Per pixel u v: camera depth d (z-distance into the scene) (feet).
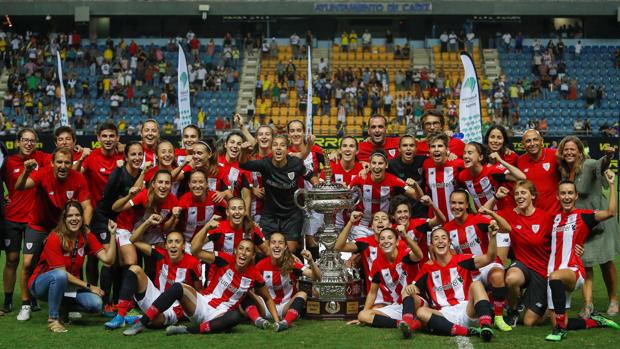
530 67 130.11
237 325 28.37
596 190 30.91
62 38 132.98
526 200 28.35
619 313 30.60
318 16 136.67
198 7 134.82
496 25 141.69
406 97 117.70
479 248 29.55
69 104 120.47
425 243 30.86
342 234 29.84
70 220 28.45
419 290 27.86
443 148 32.89
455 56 131.64
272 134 34.47
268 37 139.03
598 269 42.37
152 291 28.63
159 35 143.54
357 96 118.42
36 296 28.58
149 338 26.45
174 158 34.71
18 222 31.40
